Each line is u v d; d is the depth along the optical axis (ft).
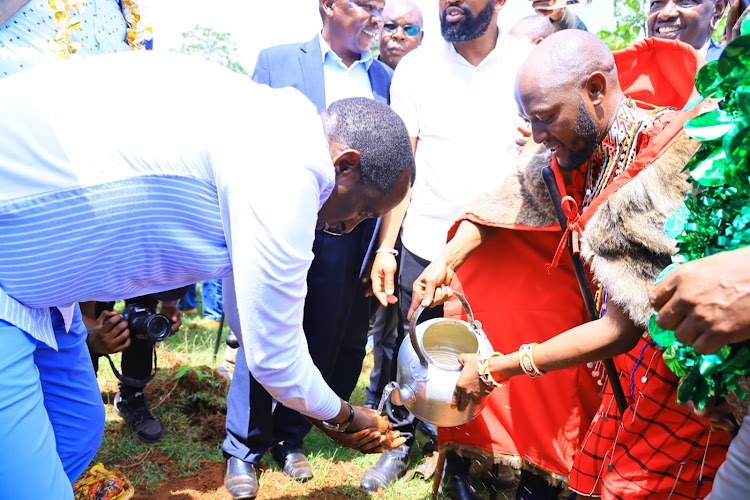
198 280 6.65
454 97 10.97
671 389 6.68
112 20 9.96
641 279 6.34
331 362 11.00
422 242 11.16
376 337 12.67
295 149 5.77
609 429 7.58
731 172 4.52
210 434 11.95
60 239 5.79
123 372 11.50
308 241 5.95
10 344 5.77
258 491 10.52
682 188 6.33
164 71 6.02
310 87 10.89
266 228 5.65
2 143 5.65
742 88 4.45
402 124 6.63
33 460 5.72
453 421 8.15
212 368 14.02
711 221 4.86
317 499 10.42
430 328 8.54
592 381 8.77
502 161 11.02
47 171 5.65
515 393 8.95
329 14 11.32
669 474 6.89
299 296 6.07
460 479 10.34
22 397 5.75
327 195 6.23
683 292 4.37
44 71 6.00
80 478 9.09
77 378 7.39
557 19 12.89
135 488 10.29
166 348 15.89
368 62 11.96
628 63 8.25
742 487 4.67
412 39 15.94
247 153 5.70
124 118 5.75
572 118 7.02
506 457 9.10
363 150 6.26
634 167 6.63
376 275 10.34
